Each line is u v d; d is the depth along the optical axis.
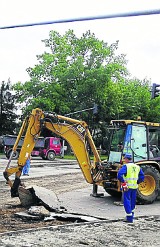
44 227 10.35
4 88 67.00
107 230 10.20
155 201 15.67
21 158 14.00
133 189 11.57
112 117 58.25
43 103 52.91
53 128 15.02
